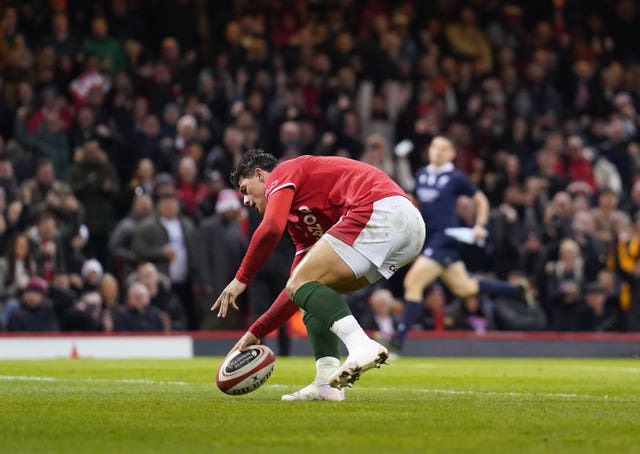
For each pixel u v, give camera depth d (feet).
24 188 205.26
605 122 292.20
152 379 116.26
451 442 57.82
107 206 220.23
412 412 73.72
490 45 300.81
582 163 264.11
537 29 305.53
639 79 304.91
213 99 250.16
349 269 79.36
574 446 56.59
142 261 203.92
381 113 262.88
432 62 276.62
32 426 65.05
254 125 237.25
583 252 226.38
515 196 237.04
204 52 266.16
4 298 192.85
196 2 273.13
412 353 208.33
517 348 212.84
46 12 252.83
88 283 202.18
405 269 231.91
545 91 289.33
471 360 188.85
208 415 71.15
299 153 241.96
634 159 271.08
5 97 235.61
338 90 259.60
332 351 83.10
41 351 186.50
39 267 194.80
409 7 295.48
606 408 78.74
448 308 218.59
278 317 82.69
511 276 220.23
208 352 198.80
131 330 196.24
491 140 265.95
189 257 208.23
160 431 62.49
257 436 60.13
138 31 262.26
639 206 254.68
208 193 222.48
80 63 242.99
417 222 81.35
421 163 258.16
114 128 235.20
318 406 77.82
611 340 215.31
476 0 304.91
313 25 277.23
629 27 320.29
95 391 95.04
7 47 241.14
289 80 262.26
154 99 244.42
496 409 76.79
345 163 82.48
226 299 79.30
